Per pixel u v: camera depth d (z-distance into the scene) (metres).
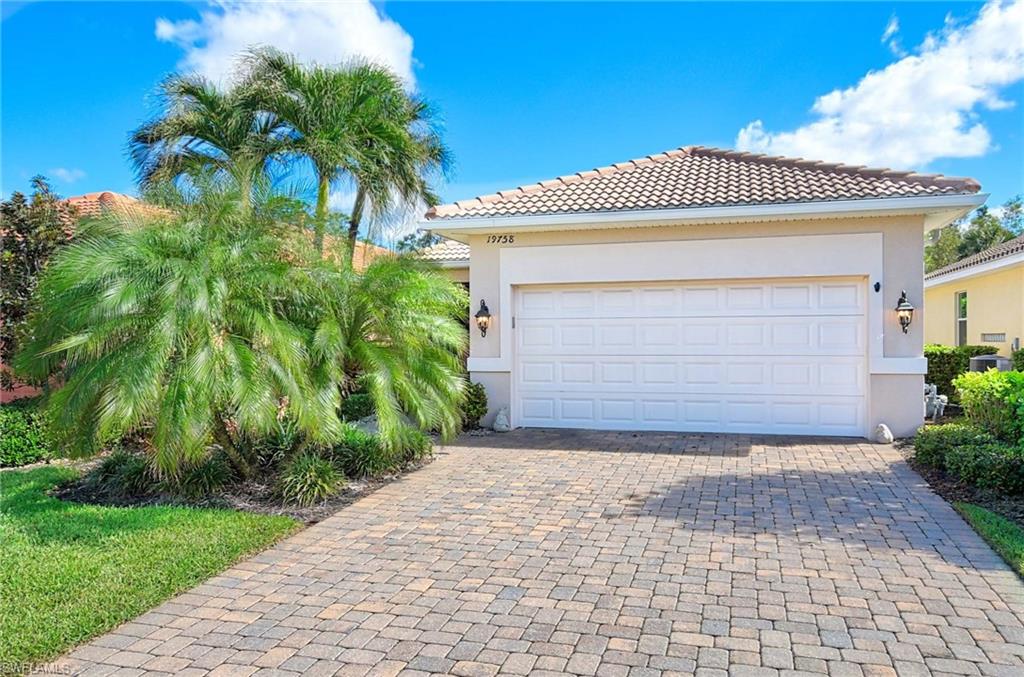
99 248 7.06
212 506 7.20
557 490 7.88
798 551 5.64
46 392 7.83
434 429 11.58
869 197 10.28
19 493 7.68
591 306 12.30
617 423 12.23
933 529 6.16
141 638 4.22
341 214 8.93
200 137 13.28
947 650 3.90
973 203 9.94
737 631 4.19
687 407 11.88
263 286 7.28
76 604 4.63
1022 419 7.50
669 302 11.91
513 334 12.55
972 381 9.87
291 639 4.18
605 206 11.49
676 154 14.89
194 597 4.86
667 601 4.66
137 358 6.41
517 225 11.86
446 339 8.85
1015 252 15.40
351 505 7.30
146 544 5.84
